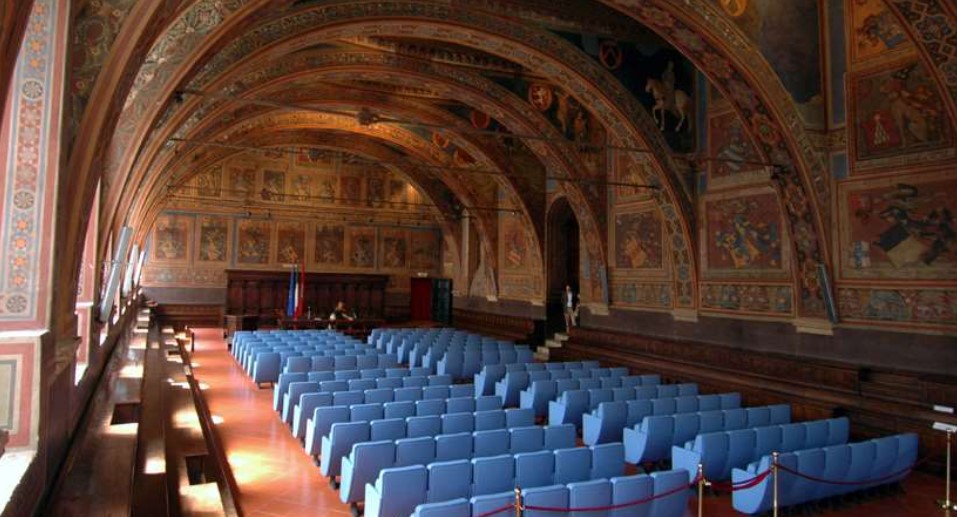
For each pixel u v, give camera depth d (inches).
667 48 662.5
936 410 416.2
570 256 1012.5
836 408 492.7
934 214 454.6
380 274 1403.8
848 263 515.8
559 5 599.5
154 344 722.2
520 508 219.8
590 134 815.1
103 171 351.3
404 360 765.3
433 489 255.0
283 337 839.7
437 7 546.9
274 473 369.4
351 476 290.8
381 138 1054.4
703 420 388.5
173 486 248.2
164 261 1222.3
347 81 840.9
